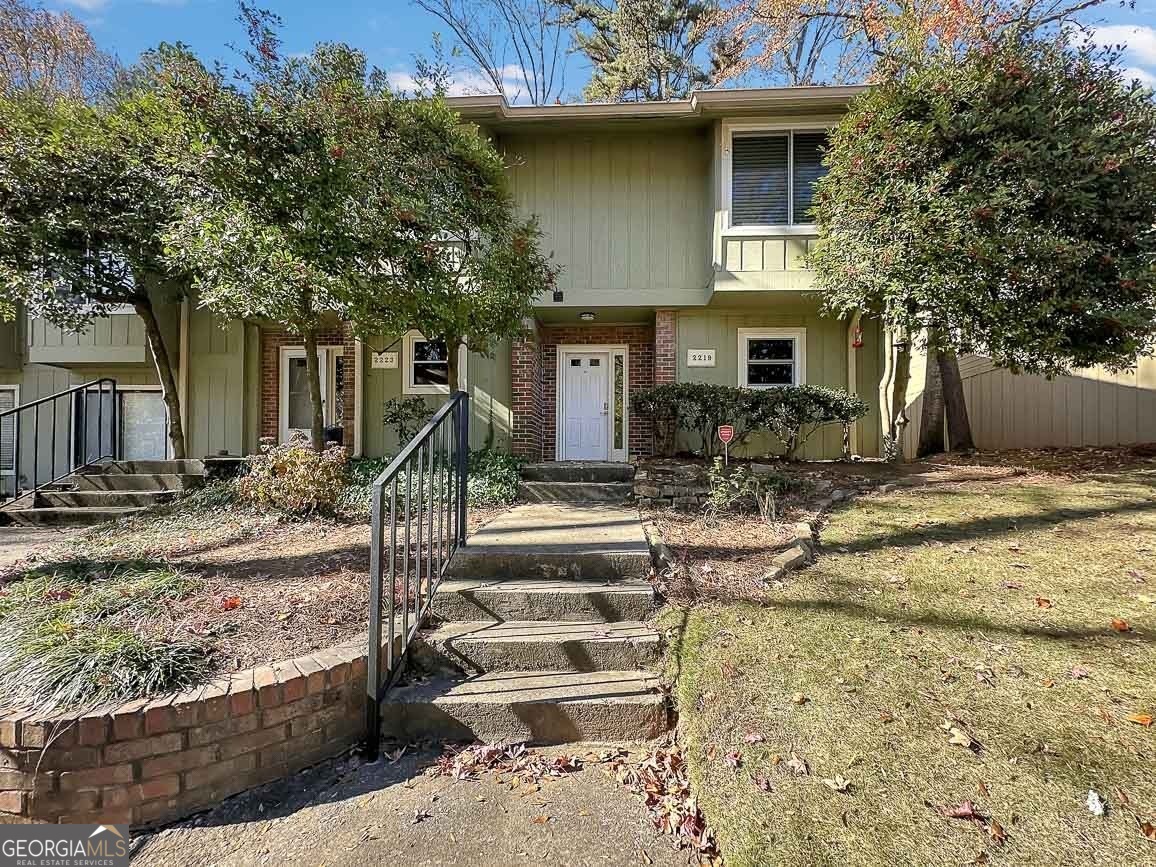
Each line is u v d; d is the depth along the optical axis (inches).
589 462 308.5
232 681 98.3
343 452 244.7
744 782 84.0
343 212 206.1
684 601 134.0
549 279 282.5
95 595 132.1
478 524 196.9
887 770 81.4
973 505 192.5
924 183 233.8
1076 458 251.8
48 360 388.8
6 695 91.7
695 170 353.7
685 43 663.8
